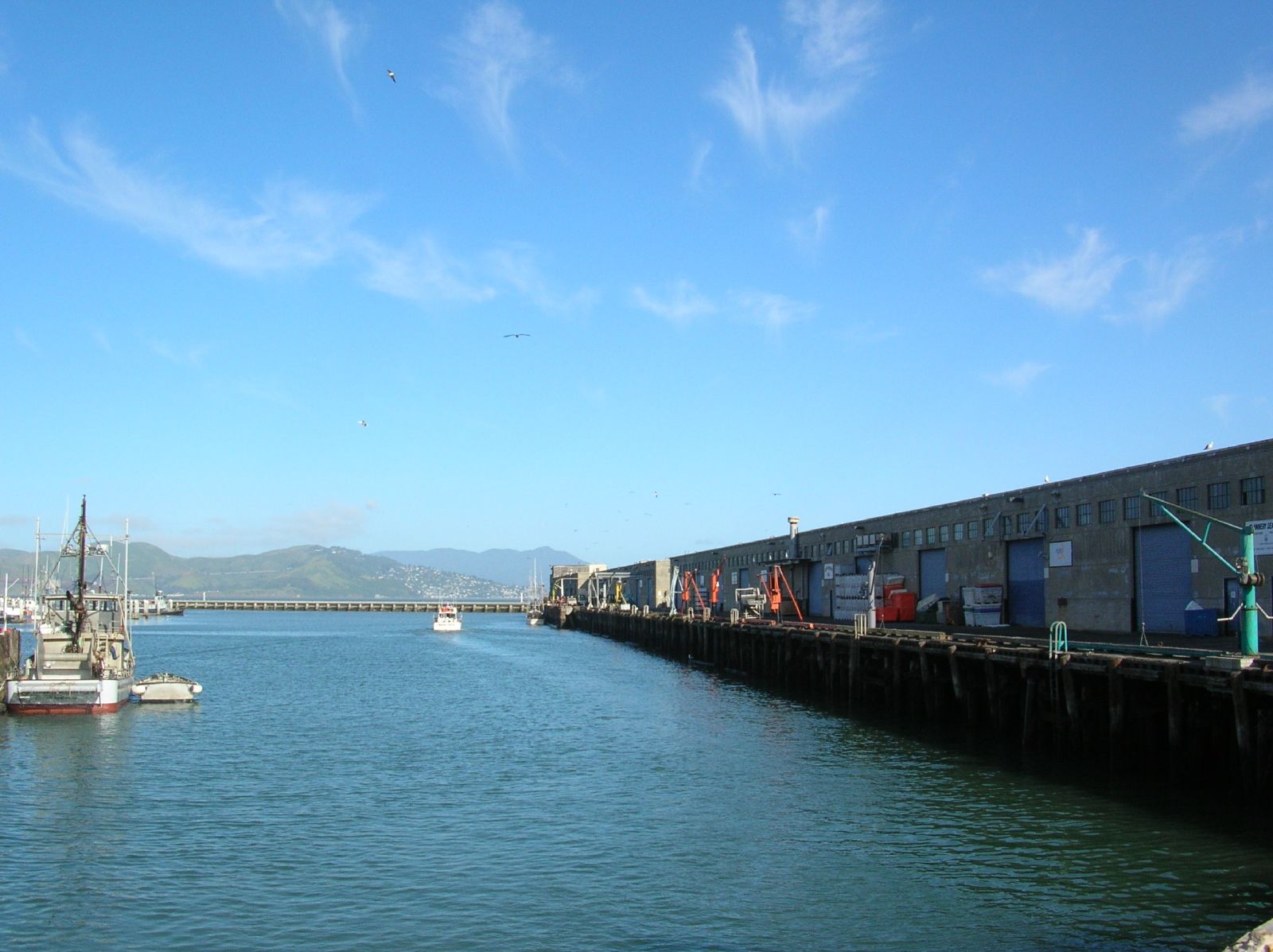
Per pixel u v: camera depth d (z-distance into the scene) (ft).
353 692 225.15
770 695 211.20
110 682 177.88
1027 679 127.65
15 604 622.95
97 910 76.23
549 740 151.53
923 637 162.30
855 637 180.75
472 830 97.30
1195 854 84.69
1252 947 42.50
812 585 336.70
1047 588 198.49
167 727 164.25
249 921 73.77
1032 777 115.85
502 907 75.92
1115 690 109.40
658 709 189.37
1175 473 163.12
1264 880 78.54
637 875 82.99
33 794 113.91
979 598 215.10
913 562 260.62
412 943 69.46
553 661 324.39
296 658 344.28
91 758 135.95
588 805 106.93
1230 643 142.00
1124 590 174.81
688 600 457.27
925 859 85.71
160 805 108.47
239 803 108.99
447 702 203.41
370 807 106.73
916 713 161.48
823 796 109.19
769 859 86.79
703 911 74.79
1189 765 102.73
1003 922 71.61
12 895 79.46
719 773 122.93
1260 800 91.50
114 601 192.95
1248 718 92.02
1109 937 68.59
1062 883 78.89
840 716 173.06
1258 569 145.38
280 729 163.02
